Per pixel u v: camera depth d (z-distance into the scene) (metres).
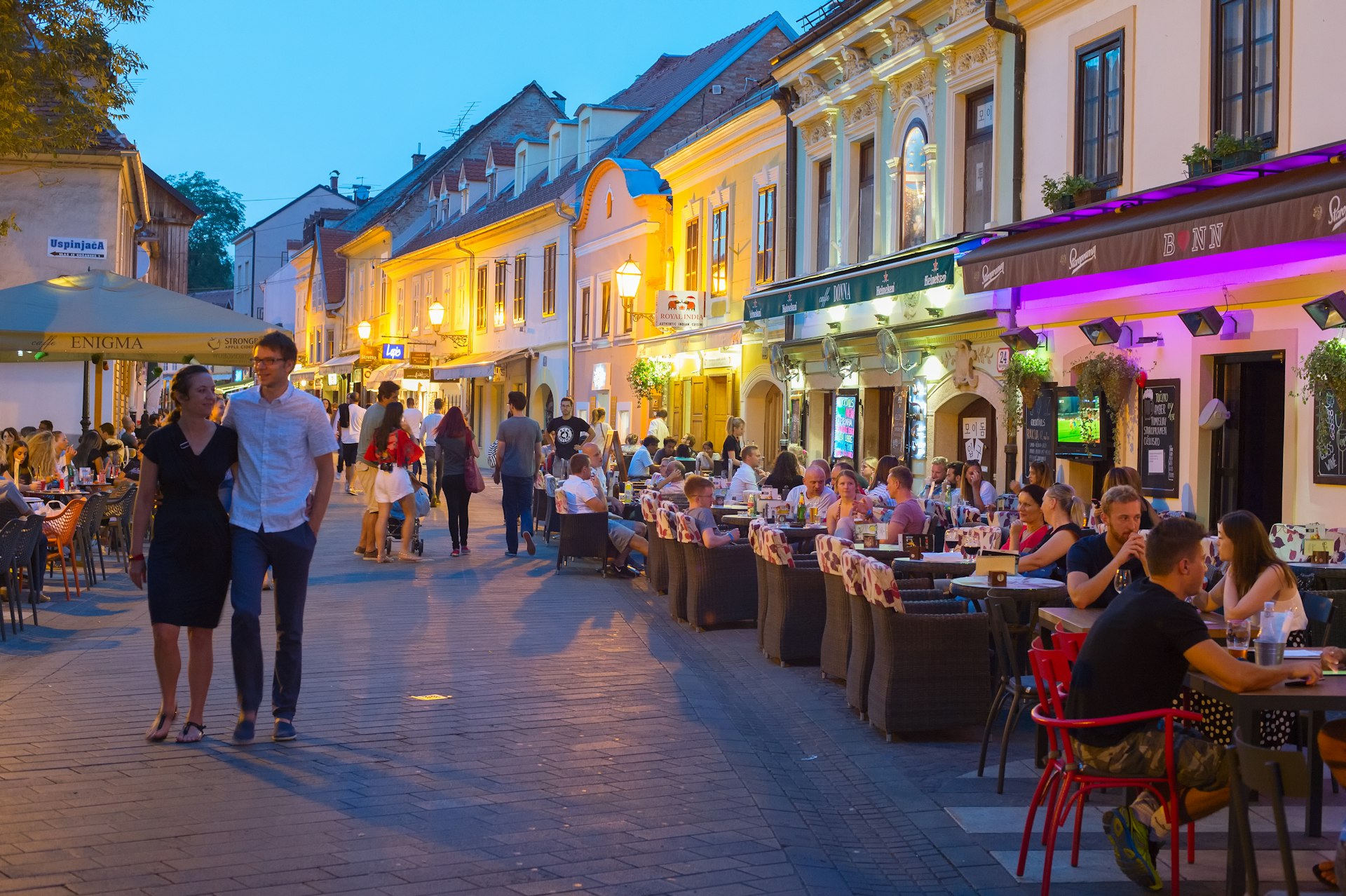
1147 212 12.38
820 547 9.55
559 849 5.50
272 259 82.44
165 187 45.38
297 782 6.42
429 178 56.62
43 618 11.62
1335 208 9.88
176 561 7.15
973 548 10.63
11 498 11.13
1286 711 5.51
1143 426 14.73
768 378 25.78
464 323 46.69
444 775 6.63
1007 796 6.73
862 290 18.42
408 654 10.06
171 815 5.85
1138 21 14.92
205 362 16.31
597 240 35.66
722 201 28.05
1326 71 12.24
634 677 9.36
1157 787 5.23
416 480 20.77
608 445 26.53
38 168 25.50
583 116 41.84
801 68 23.17
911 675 7.91
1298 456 12.52
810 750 7.75
